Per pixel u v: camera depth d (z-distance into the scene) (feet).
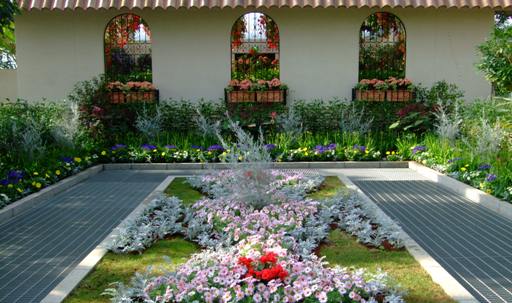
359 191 23.13
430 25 37.63
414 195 22.85
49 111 33.09
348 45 37.73
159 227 16.88
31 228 17.97
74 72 37.68
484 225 18.01
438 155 28.53
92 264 13.96
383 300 11.33
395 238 15.51
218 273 11.64
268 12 37.45
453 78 38.11
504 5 34.19
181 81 38.09
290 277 11.24
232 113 36.11
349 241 16.05
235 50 38.24
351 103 37.09
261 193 18.75
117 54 38.11
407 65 37.96
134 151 31.76
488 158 24.91
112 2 34.37
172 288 11.18
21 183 22.02
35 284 13.05
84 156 29.68
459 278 13.25
